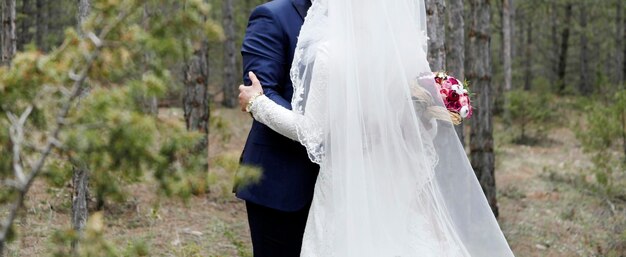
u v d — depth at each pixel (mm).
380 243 2664
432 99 2781
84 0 3230
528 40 26438
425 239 2707
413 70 2807
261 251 2891
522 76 26000
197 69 7117
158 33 1838
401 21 2768
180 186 1826
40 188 5336
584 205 8117
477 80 7266
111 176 1838
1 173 1771
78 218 3270
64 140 1715
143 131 1742
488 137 7312
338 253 2660
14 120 1743
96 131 1738
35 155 1940
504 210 7844
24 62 1756
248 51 2854
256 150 2834
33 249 4113
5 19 4625
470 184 2844
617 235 6484
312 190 2834
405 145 2736
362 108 2693
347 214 2658
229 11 18859
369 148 2729
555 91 22734
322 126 2664
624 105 9211
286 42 2838
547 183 9586
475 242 2822
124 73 1834
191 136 1853
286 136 2693
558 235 6625
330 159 2709
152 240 5164
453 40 6422
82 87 1902
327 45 2672
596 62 29422
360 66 2697
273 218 2855
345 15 2672
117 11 1834
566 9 23984
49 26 10859
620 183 9117
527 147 13719
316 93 2650
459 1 6391
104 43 1793
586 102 16016
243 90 2721
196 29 1866
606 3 22703
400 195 2713
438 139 2852
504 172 10648
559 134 15383
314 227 2725
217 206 6754
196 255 4617
